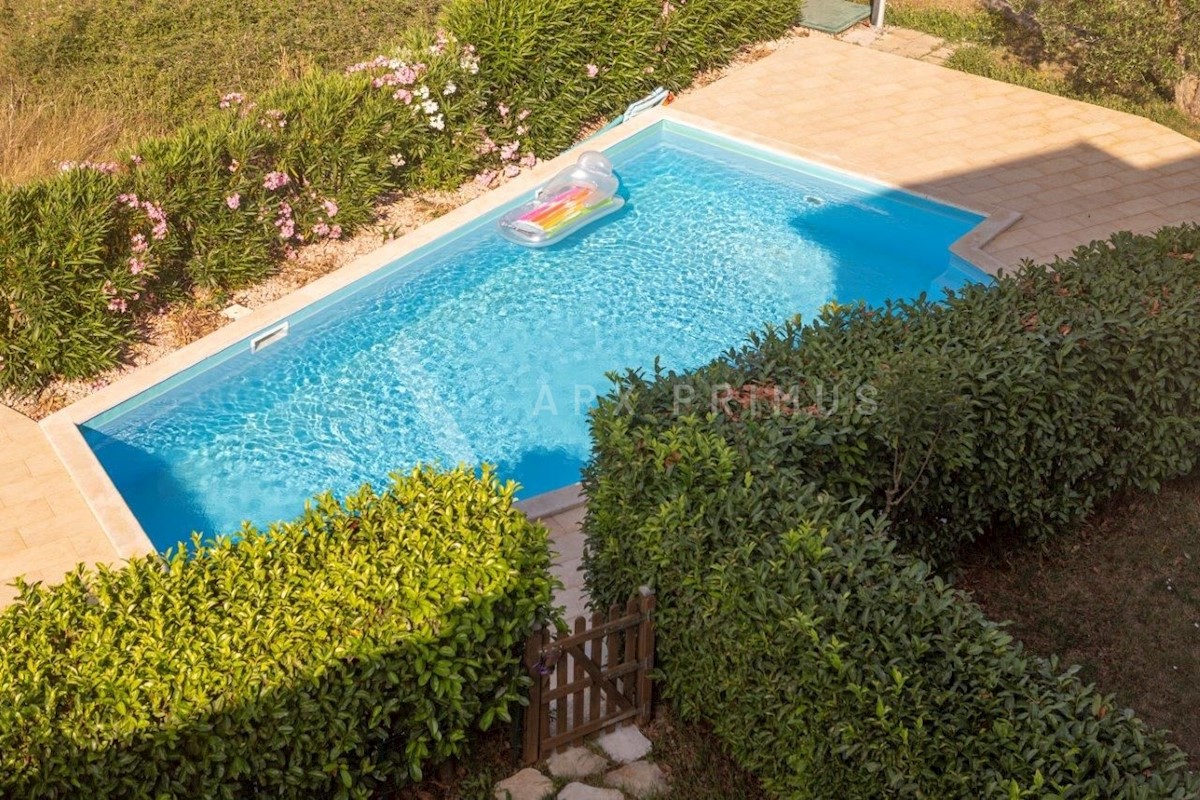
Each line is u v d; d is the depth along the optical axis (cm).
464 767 683
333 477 1075
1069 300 904
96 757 564
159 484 1054
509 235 1397
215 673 587
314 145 1305
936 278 1360
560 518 970
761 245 1420
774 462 718
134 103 1534
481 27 1455
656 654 706
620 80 1620
